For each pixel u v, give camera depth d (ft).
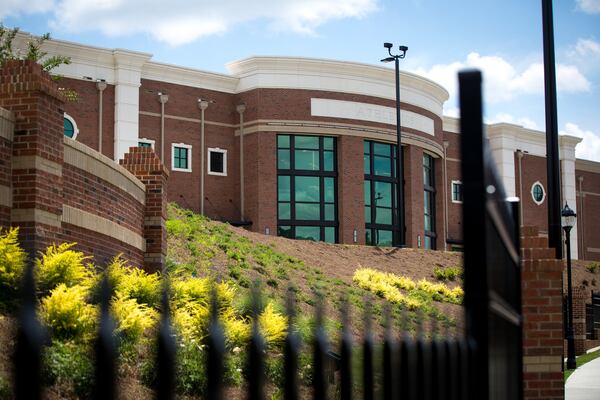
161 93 158.10
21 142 43.80
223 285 48.88
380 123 171.53
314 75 166.20
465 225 10.28
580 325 102.78
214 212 162.91
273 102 164.04
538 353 31.58
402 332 13.34
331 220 167.22
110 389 8.52
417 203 178.60
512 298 15.49
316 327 11.34
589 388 54.44
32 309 7.91
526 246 31.96
